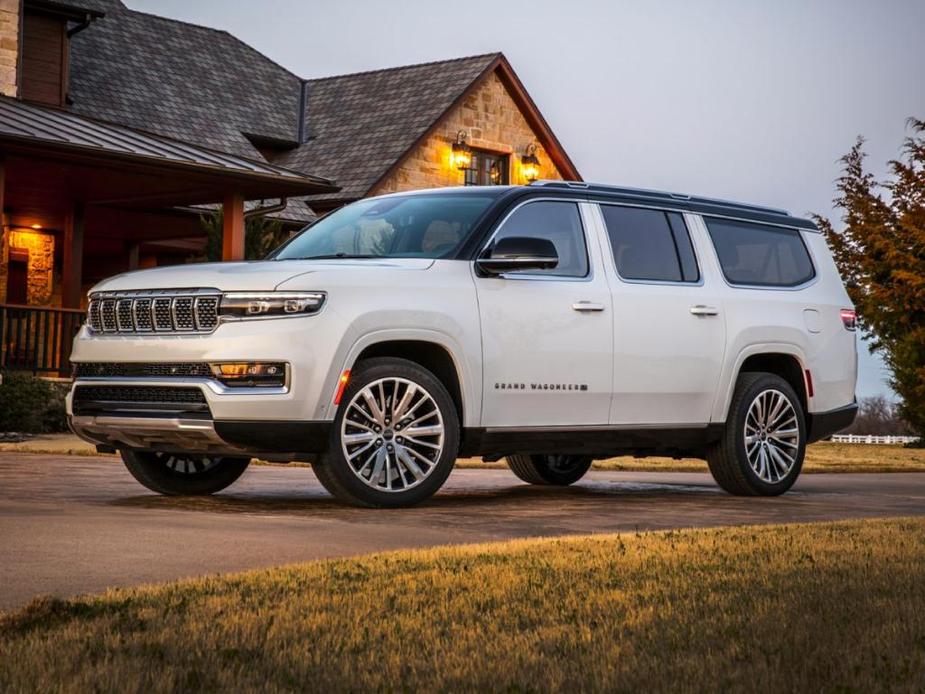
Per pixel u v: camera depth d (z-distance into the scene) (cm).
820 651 312
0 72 1873
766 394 873
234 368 658
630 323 788
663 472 1163
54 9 2094
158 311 684
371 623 346
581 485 960
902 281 2550
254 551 508
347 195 2506
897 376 2436
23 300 2181
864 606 373
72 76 2408
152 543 521
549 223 773
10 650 305
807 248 937
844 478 1155
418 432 706
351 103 2839
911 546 519
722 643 323
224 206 1794
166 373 677
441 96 2714
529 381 741
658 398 805
